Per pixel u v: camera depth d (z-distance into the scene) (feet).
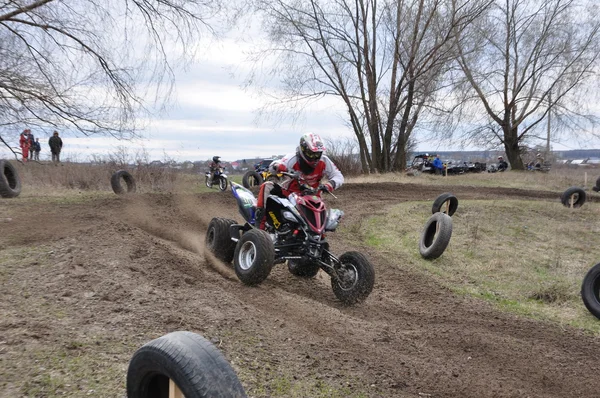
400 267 30.63
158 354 8.06
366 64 96.37
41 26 40.93
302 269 25.12
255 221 23.66
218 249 24.98
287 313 18.94
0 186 43.57
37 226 28.50
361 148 102.37
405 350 17.24
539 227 44.91
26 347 12.28
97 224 27.91
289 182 22.34
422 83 95.61
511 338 19.84
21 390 10.48
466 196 62.54
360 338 17.70
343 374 14.20
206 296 18.44
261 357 14.15
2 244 23.11
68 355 12.17
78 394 10.61
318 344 16.20
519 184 86.74
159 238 29.58
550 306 25.31
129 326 14.34
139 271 20.16
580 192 55.93
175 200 47.29
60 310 14.98
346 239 37.04
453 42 92.89
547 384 15.66
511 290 27.58
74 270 18.89
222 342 14.51
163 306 16.31
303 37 88.79
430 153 134.72
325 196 57.77
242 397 7.86
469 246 36.45
